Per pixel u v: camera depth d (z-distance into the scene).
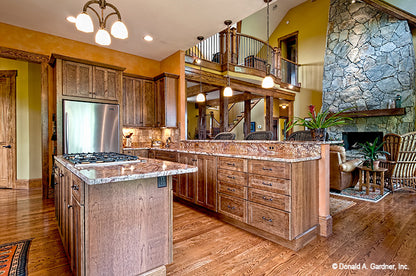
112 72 4.13
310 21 9.24
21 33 3.79
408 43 6.31
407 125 6.28
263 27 10.53
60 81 3.57
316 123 2.57
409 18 6.23
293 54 10.76
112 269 1.49
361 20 7.27
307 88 9.26
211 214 3.18
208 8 3.22
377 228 2.68
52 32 3.97
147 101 5.02
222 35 6.06
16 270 1.81
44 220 2.90
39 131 4.75
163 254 1.72
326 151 2.53
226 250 2.17
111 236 1.49
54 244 2.27
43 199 3.86
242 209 2.62
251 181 2.51
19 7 3.17
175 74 4.85
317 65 8.97
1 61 4.60
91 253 1.41
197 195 3.30
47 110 4.01
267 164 2.34
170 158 3.95
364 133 7.42
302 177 2.29
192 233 2.56
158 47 4.67
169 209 1.76
